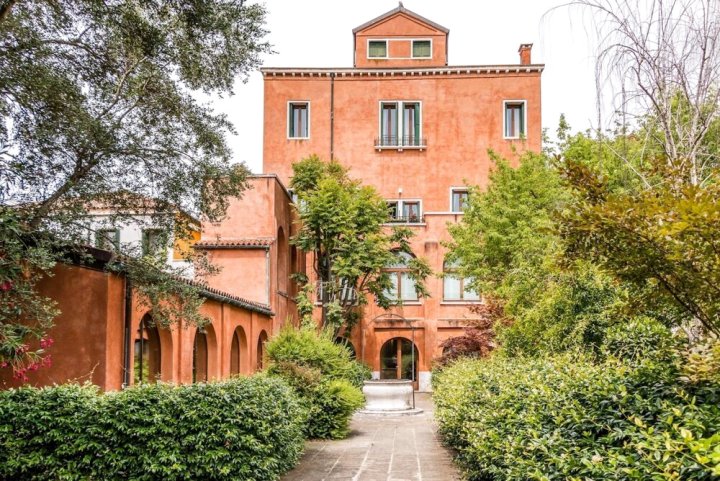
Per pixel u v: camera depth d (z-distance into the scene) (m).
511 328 12.12
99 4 9.13
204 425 8.76
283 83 33.00
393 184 32.44
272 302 23.48
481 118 32.62
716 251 3.91
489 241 18.55
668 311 5.34
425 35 34.09
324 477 10.27
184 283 11.89
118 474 8.42
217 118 11.12
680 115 5.75
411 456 12.28
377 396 20.67
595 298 9.29
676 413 3.64
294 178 27.72
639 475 3.31
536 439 4.75
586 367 6.22
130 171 10.66
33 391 8.47
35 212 9.53
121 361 11.52
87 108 9.82
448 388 13.05
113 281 11.20
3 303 8.09
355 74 32.94
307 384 14.98
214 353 16.55
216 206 11.81
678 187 4.80
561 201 16.89
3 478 8.10
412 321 29.75
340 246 25.48
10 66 8.93
